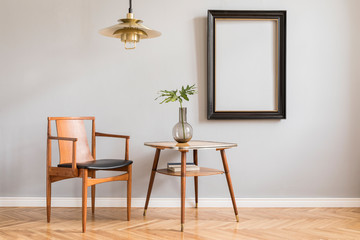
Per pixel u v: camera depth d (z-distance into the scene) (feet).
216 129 10.44
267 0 10.41
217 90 10.35
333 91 10.47
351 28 10.45
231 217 9.25
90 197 10.37
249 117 10.29
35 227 8.30
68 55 10.39
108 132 10.43
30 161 10.41
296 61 10.46
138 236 7.68
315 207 10.43
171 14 10.41
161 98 10.43
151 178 9.33
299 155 10.50
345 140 10.50
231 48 10.34
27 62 10.38
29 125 10.39
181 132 8.99
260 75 10.38
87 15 10.39
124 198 10.40
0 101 10.36
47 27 10.37
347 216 9.37
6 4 10.32
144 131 10.46
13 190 10.41
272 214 9.57
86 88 10.41
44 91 10.39
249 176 10.46
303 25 10.44
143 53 10.43
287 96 10.46
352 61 10.46
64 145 8.89
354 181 10.50
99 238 7.53
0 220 8.89
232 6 10.40
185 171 8.21
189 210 10.00
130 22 7.82
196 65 10.43
